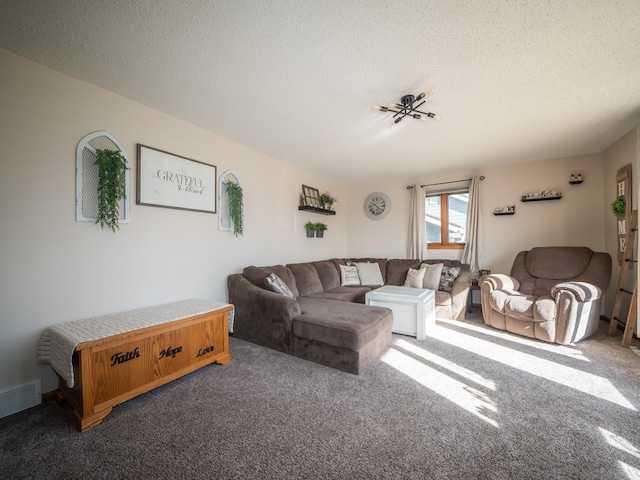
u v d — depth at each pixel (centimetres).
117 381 164
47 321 179
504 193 410
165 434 145
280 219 386
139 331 173
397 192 500
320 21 142
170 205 247
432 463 124
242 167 325
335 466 123
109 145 209
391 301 301
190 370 205
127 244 220
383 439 139
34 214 174
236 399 177
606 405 168
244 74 190
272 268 328
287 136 301
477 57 171
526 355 243
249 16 139
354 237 546
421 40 156
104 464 125
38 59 172
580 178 355
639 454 129
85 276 196
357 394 182
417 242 468
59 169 184
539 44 158
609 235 339
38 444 138
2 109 163
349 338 210
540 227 388
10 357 165
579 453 130
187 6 132
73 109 191
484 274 402
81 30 148
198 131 275
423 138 306
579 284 273
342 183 530
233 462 126
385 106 232
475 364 225
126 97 219
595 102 227
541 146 333
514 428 147
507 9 135
